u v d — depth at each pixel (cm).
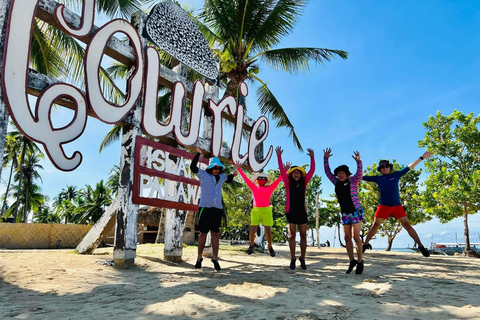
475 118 2134
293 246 507
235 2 1130
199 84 683
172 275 425
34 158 3497
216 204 490
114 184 3969
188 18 706
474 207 1891
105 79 941
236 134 782
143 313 225
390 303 262
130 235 495
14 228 1511
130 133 526
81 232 1700
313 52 1173
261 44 1186
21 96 375
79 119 439
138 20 561
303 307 246
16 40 374
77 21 446
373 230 618
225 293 301
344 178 471
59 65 884
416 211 2617
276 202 3019
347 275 435
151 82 562
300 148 1341
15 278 351
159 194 565
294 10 1109
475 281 383
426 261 641
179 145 658
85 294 291
